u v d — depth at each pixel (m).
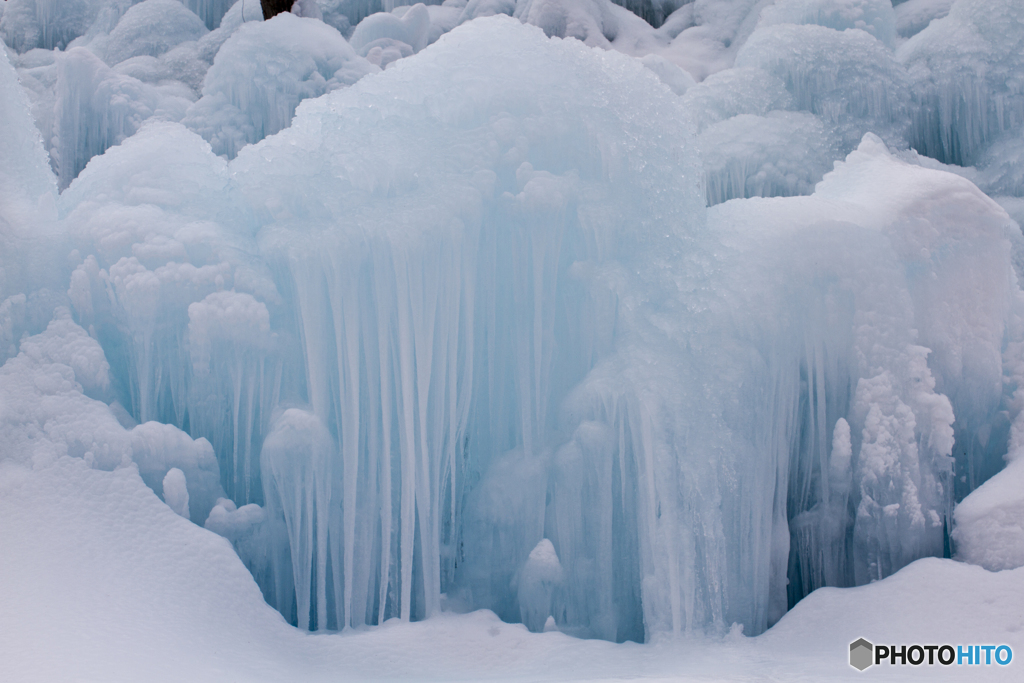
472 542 6.23
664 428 5.89
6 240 6.13
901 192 7.07
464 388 6.24
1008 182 10.12
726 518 5.87
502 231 6.39
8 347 5.82
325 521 5.81
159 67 11.93
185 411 6.10
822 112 9.90
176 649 4.47
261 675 4.49
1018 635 4.90
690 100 9.95
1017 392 6.69
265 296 6.02
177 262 6.03
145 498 5.40
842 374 6.26
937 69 10.72
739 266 6.33
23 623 4.31
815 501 6.31
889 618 5.30
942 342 6.49
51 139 10.77
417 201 6.09
